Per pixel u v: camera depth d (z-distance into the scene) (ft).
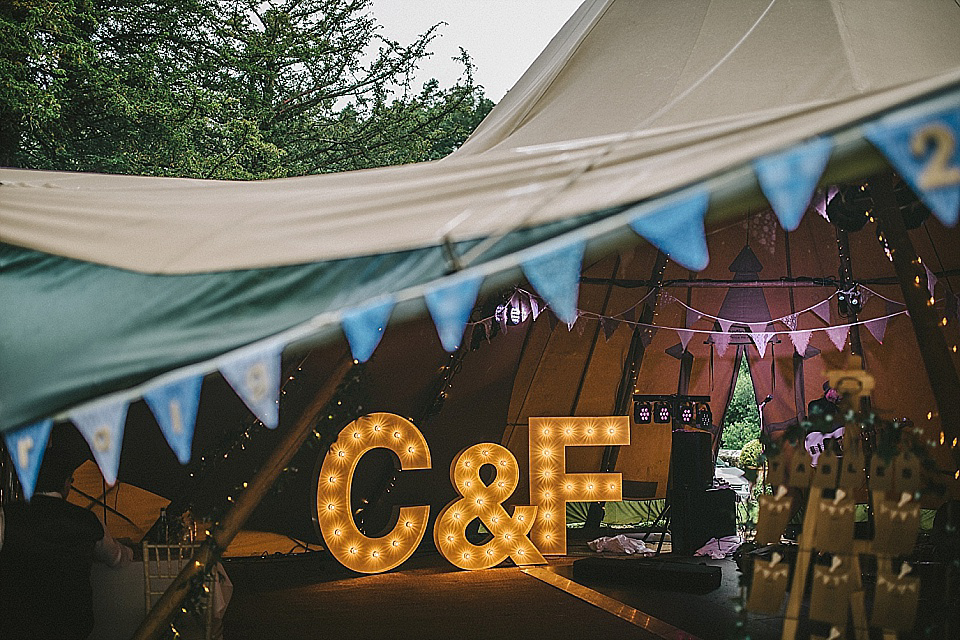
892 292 35.94
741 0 18.08
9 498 20.68
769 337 38.32
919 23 16.75
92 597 16.16
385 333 33.45
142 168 55.93
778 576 13.25
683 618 22.80
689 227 8.87
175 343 12.35
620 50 18.86
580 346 38.27
